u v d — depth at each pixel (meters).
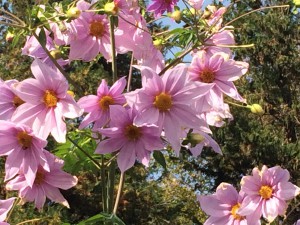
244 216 0.84
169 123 0.70
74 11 0.75
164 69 0.79
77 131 0.76
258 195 0.83
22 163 0.68
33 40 0.83
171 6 0.90
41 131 0.67
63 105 0.68
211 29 0.81
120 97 0.75
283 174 0.83
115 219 0.70
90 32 0.82
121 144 0.72
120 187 0.77
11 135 0.68
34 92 0.68
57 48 0.84
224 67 0.76
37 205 0.72
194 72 0.76
